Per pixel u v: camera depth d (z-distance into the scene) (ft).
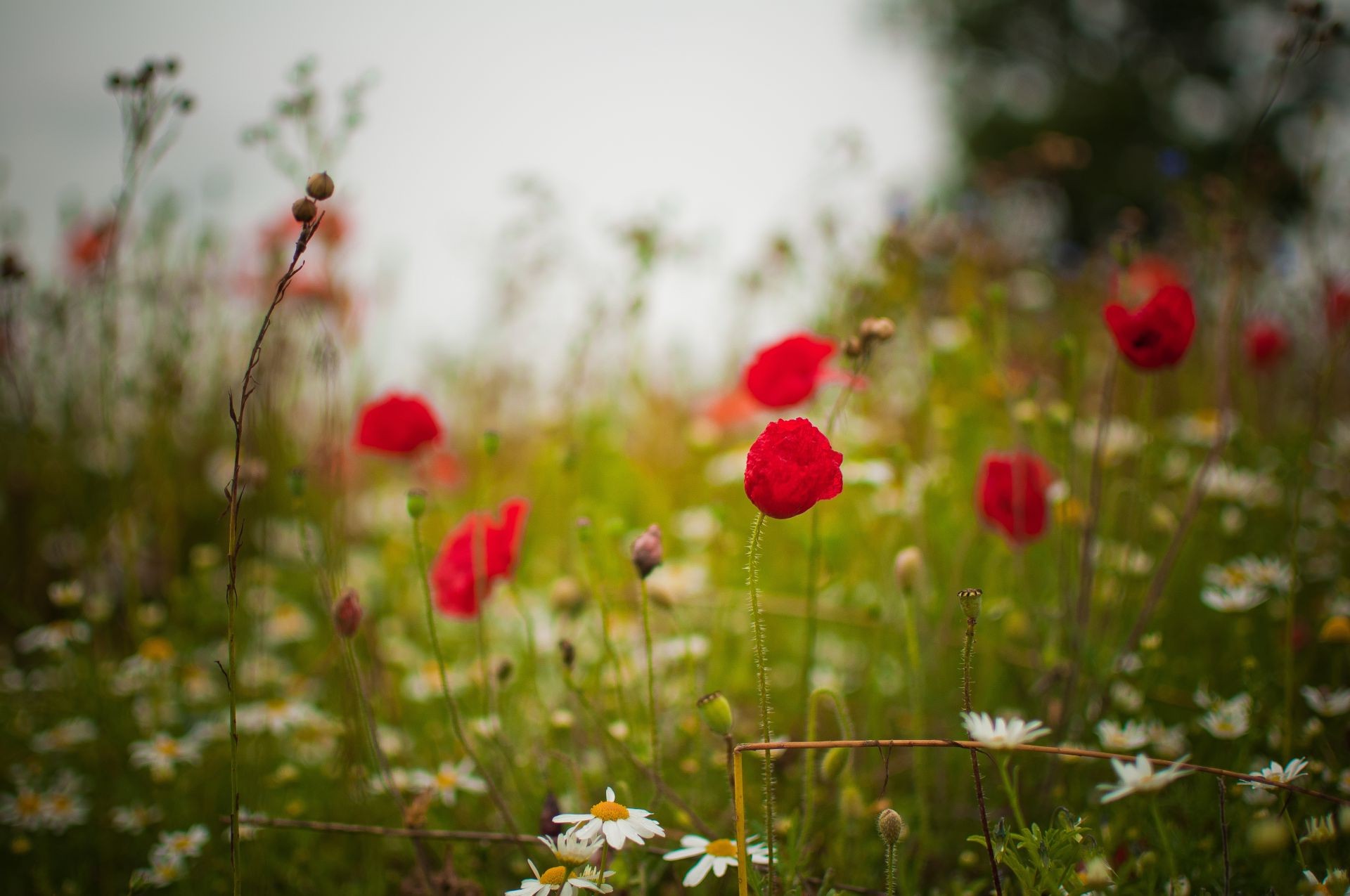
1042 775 2.78
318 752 3.15
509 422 4.90
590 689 3.08
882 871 2.66
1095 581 3.06
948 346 3.87
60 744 3.13
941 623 3.11
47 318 3.49
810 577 2.80
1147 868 2.44
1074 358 3.00
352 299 3.86
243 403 2.31
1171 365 2.69
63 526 3.95
